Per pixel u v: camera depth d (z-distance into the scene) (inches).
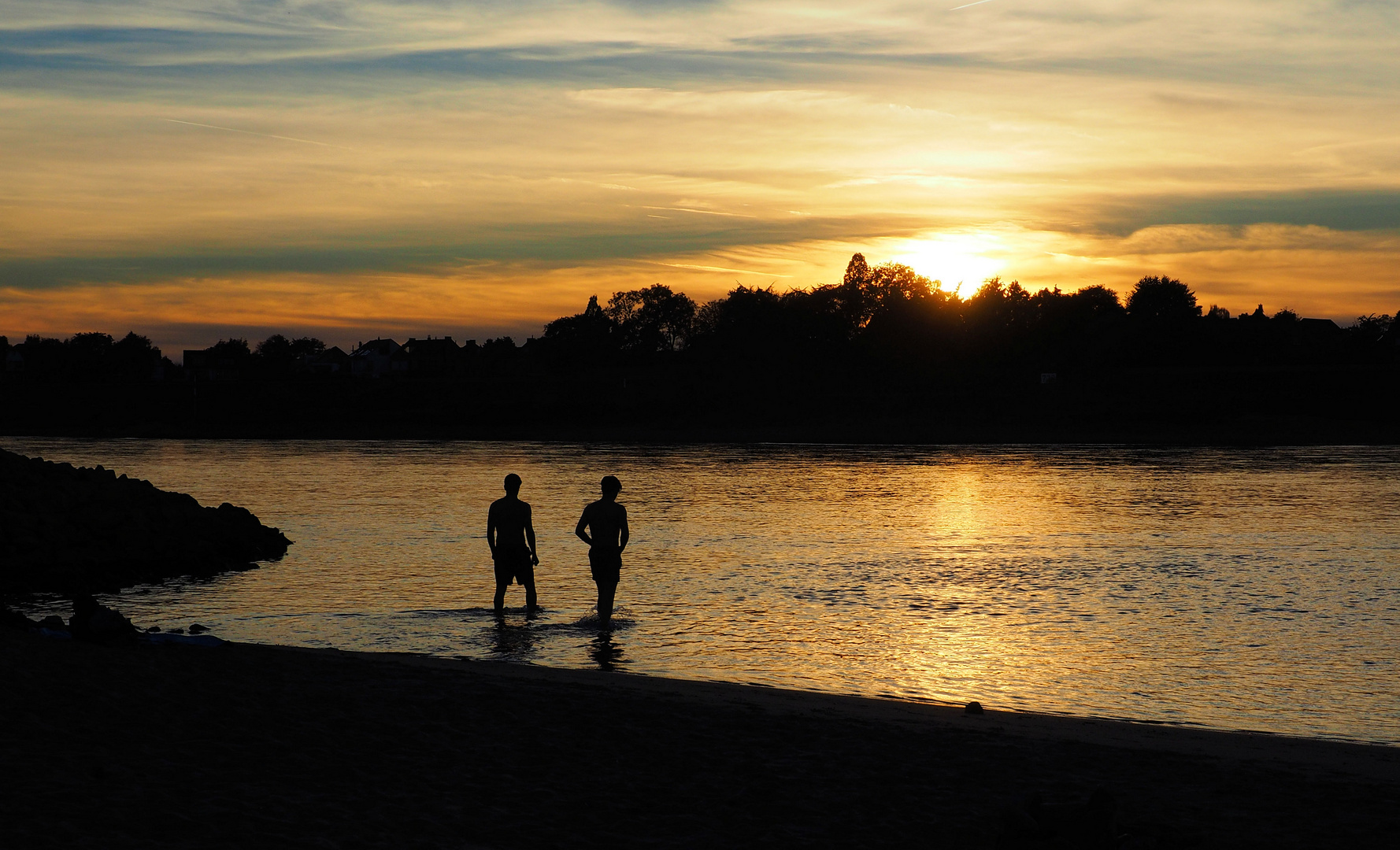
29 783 238.2
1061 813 237.5
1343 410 4001.0
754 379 5044.3
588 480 1937.7
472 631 589.0
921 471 2207.2
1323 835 249.8
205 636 473.1
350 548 981.8
